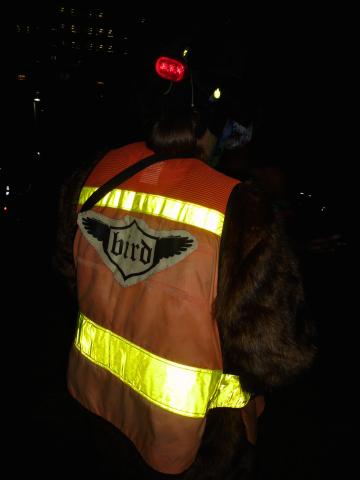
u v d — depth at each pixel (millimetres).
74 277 1210
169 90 926
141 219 912
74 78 31250
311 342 852
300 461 2098
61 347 2918
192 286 827
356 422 2391
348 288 3746
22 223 5430
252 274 781
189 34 951
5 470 1893
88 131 21531
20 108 22000
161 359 885
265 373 823
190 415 886
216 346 875
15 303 3553
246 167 2283
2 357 2742
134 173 942
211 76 912
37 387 2471
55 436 2107
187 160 912
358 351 3098
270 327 787
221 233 820
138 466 1038
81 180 1092
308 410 2480
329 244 1639
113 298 963
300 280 839
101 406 1062
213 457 1022
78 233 1037
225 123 974
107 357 1009
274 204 854
